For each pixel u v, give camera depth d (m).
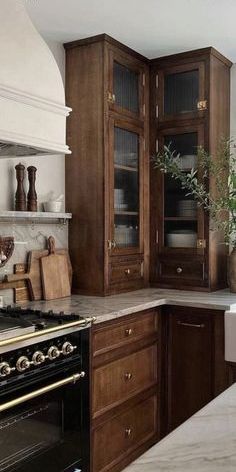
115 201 2.99
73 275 3.01
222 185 3.09
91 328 2.29
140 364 2.71
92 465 2.33
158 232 3.29
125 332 2.56
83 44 2.92
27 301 2.71
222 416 1.00
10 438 1.88
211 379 2.74
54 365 2.07
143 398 2.74
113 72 2.94
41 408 2.02
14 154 2.45
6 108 2.01
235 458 0.80
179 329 2.85
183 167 3.21
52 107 2.24
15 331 1.90
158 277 3.30
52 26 2.70
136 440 2.68
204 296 2.95
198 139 3.11
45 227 2.87
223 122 3.26
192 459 0.80
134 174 3.20
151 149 3.30
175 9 2.46
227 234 3.09
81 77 2.94
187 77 3.16
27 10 2.47
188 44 2.98
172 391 2.88
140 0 2.36
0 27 2.05
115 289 3.00
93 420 2.33
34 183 2.73
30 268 2.72
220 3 2.39
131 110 3.12
